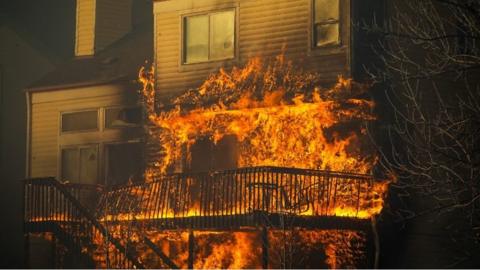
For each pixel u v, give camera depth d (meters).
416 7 26.66
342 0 26.50
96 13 38.19
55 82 36.31
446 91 26.48
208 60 29.39
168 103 30.11
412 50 26.56
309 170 23.44
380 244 24.97
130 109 33.94
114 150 34.12
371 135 25.64
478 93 24.05
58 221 27.12
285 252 22.23
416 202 26.16
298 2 27.45
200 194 24.75
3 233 41.16
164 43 30.48
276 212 22.64
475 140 21.53
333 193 24.20
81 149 35.16
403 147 26.25
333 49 26.48
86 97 35.31
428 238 25.95
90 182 34.62
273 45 27.86
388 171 24.64
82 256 26.38
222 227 23.86
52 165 35.94
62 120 35.91
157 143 30.53
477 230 24.42
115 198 27.48
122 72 34.69
